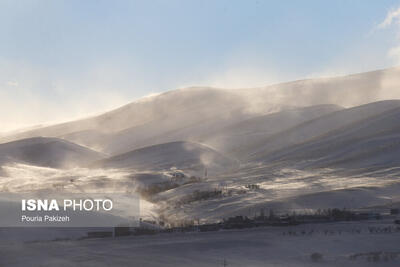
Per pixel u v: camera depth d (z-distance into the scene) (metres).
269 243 67.31
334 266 56.47
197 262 57.66
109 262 57.19
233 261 58.28
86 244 67.31
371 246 66.25
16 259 58.69
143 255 60.75
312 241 68.62
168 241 68.88
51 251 62.59
